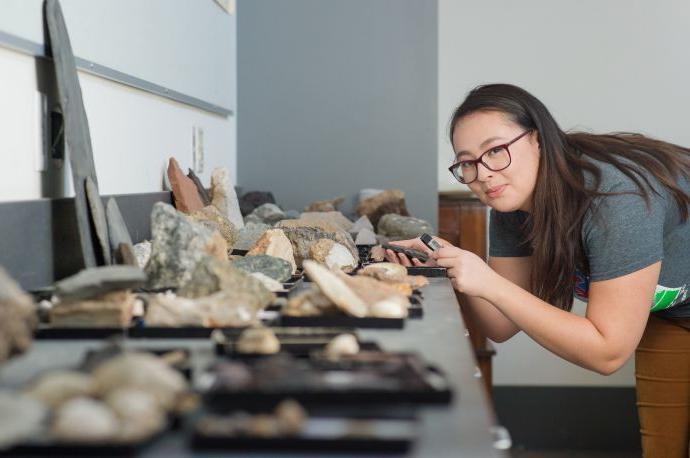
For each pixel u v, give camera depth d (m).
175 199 2.57
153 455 0.73
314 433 0.76
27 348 1.05
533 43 4.34
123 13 2.27
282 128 3.85
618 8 4.29
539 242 2.08
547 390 4.48
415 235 2.82
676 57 4.30
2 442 0.71
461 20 4.35
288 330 1.19
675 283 2.22
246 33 3.83
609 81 4.32
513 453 4.38
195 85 3.10
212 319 1.27
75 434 0.72
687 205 2.09
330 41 3.81
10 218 1.50
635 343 1.94
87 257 1.60
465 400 0.89
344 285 1.37
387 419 0.81
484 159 2.05
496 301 1.91
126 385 0.81
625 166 2.03
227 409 0.83
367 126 3.83
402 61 3.80
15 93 1.64
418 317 1.41
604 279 1.95
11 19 1.57
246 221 2.98
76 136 1.68
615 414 4.46
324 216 3.01
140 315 1.35
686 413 2.39
